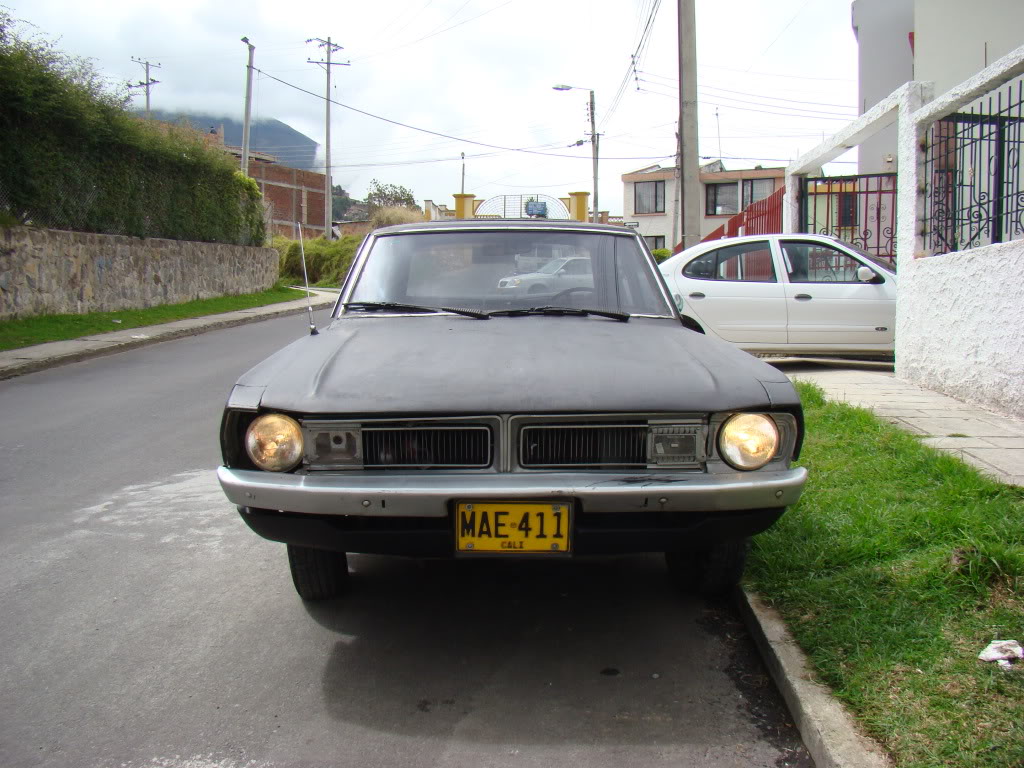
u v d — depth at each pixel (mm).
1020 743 2146
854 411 5758
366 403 2662
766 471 2705
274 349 12344
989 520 3539
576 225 4141
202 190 20250
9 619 3332
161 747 2447
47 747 2453
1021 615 2791
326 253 32500
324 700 2701
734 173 46688
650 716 2584
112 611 3400
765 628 2912
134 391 8758
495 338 3250
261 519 2730
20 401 8258
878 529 3559
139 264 17234
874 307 8836
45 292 14352
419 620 3287
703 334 3633
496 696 2711
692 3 12383
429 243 4051
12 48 13742
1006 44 10781
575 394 2678
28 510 4770
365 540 2676
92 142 15633
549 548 2594
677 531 2668
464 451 2666
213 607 3434
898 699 2395
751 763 2336
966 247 6988
